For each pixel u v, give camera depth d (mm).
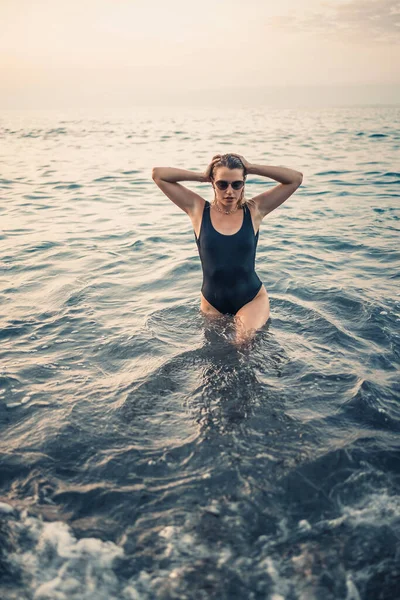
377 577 1836
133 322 4113
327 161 14430
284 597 1770
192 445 2555
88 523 2098
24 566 1893
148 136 24625
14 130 29797
